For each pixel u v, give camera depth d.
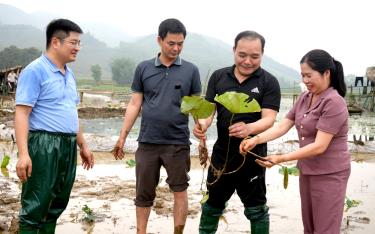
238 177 3.99
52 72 3.67
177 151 4.32
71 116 3.79
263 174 4.00
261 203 4.05
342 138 3.49
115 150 4.55
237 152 3.91
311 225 3.73
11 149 10.36
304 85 3.51
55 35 3.67
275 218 5.55
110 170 8.41
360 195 6.84
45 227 3.88
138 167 4.42
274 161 3.42
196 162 9.50
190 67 4.38
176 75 4.31
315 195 3.55
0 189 6.53
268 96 3.90
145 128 4.34
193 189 7.04
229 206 6.06
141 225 4.49
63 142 3.71
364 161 10.28
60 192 3.84
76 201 6.12
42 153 3.60
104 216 5.44
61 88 3.72
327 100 3.37
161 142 4.29
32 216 3.62
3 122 16.80
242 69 3.85
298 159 3.42
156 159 4.36
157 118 4.27
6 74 32.53
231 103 3.20
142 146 4.40
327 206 3.50
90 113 23.92
